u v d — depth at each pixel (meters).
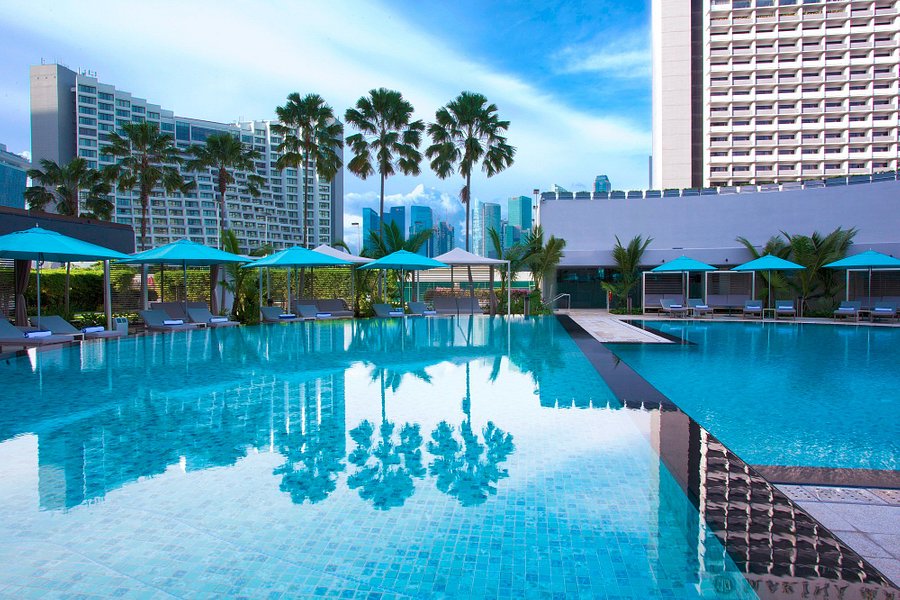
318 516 3.32
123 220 94.06
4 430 5.24
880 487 3.72
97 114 92.56
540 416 5.63
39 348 11.45
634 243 23.27
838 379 8.62
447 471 4.08
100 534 3.09
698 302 21.17
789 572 2.50
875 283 21.33
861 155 77.12
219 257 15.09
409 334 14.59
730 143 79.06
